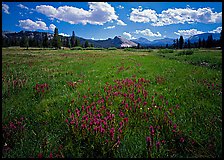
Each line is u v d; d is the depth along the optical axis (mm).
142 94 8961
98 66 22109
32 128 5820
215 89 9133
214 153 4234
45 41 153625
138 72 16562
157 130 5195
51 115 6809
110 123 5391
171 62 25719
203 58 27984
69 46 175125
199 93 8922
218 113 6188
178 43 165375
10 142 5023
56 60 31766
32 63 26531
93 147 4566
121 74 15664
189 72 15297
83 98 8570
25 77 14430
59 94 9844
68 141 4945
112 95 8750
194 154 4305
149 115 6406
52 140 4992
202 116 6145
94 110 6516
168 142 4887
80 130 5094
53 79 13789
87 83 12312
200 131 5207
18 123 5820
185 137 4949
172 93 9180
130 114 6441
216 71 15367
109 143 4504
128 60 30141
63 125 5867
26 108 7609
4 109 7312
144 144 4660
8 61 29734
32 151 4535
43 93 9734
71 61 29359
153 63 24453
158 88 10398
